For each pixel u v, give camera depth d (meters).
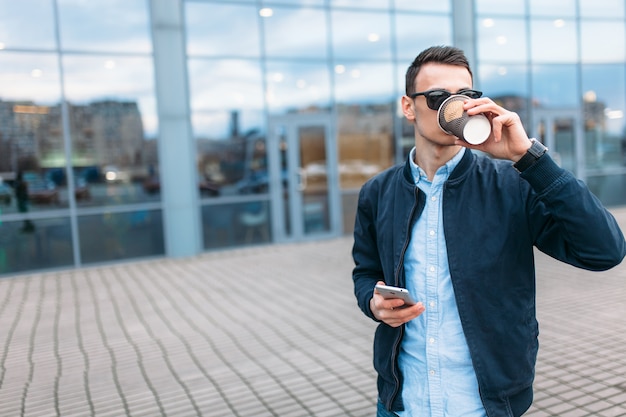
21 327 5.91
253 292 7.05
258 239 10.62
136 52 9.55
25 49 8.95
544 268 7.79
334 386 3.94
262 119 10.52
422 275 1.58
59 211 9.21
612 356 4.24
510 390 1.50
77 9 9.20
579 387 3.71
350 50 11.09
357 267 1.86
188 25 9.91
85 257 9.38
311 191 10.98
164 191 9.77
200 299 6.81
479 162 1.58
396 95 11.47
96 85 9.38
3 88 8.86
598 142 13.43
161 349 4.96
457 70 1.49
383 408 1.75
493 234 1.49
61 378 4.35
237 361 4.55
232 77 10.25
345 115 11.13
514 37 12.42
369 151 11.35
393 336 1.65
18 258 9.01
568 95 13.03
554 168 1.34
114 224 9.55
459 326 1.54
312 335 5.15
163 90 9.66
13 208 8.97
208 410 3.65
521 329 1.51
